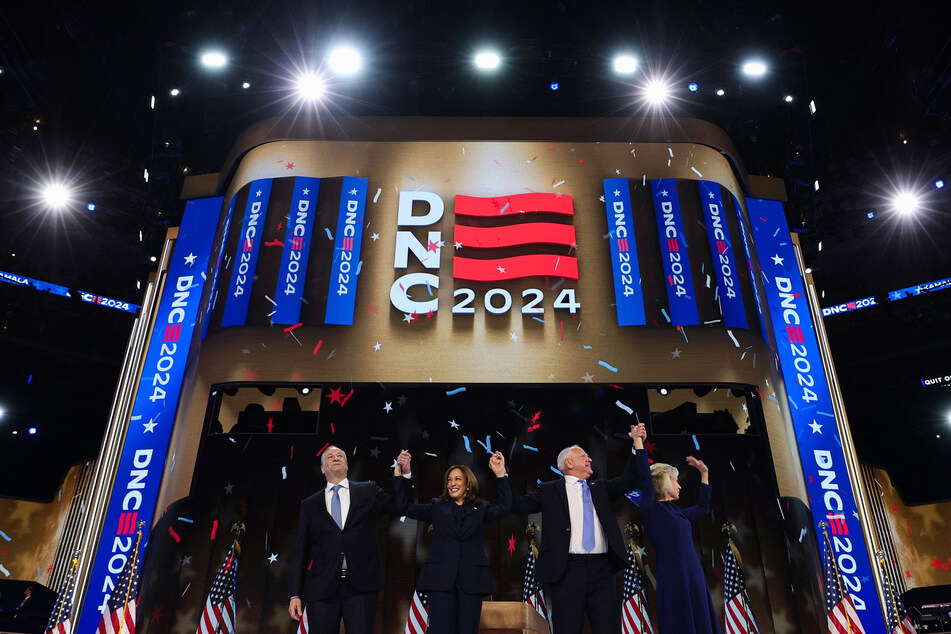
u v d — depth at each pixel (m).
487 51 19.30
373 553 5.73
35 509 19.33
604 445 12.23
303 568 5.68
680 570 5.54
